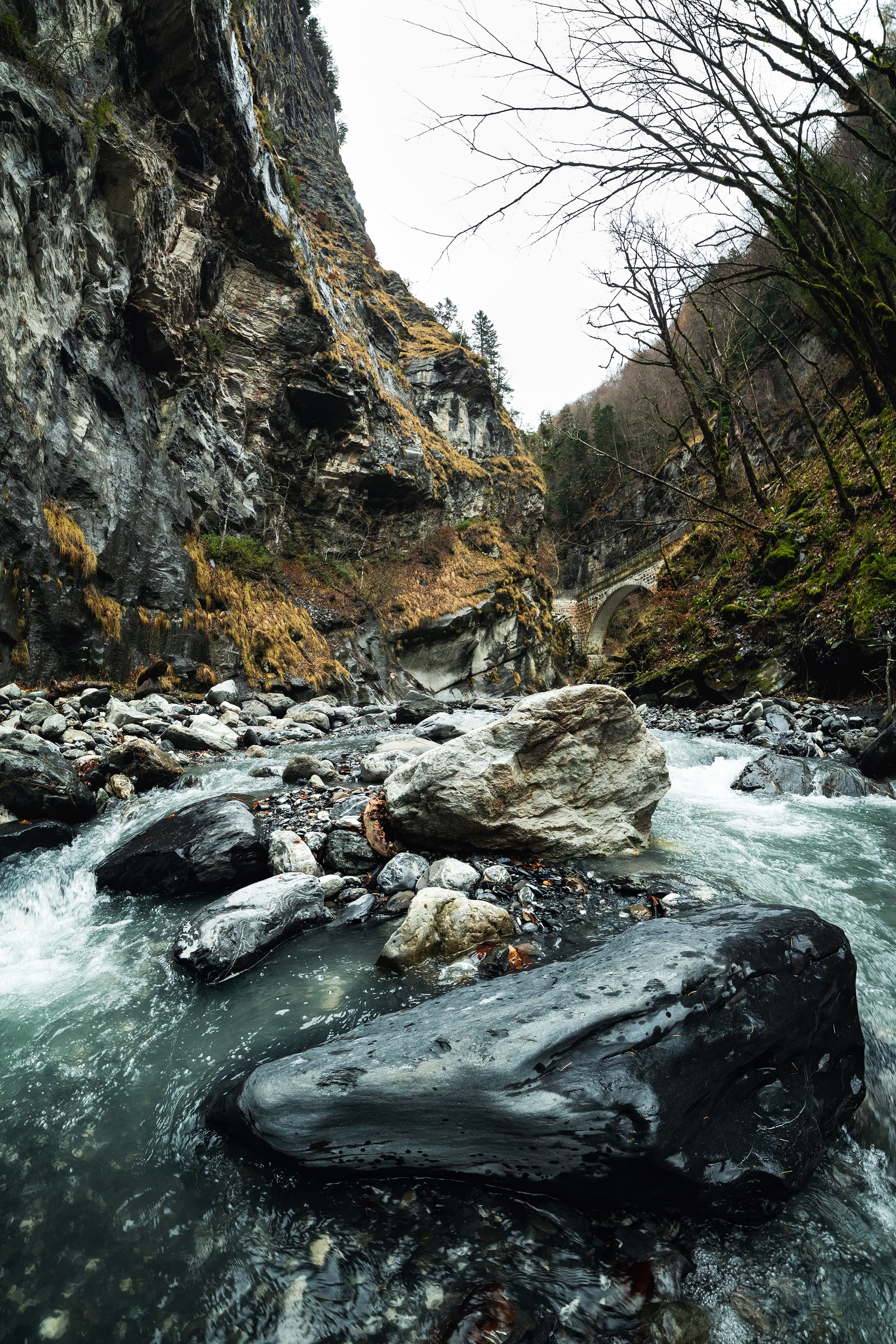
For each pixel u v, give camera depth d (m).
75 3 12.67
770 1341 1.49
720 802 5.41
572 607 39.50
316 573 23.42
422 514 30.30
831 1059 2.13
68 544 10.63
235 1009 2.63
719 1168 1.71
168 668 12.39
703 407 24.78
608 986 2.09
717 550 18.19
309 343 22.08
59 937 3.38
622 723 4.23
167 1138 2.02
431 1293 1.52
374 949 3.02
